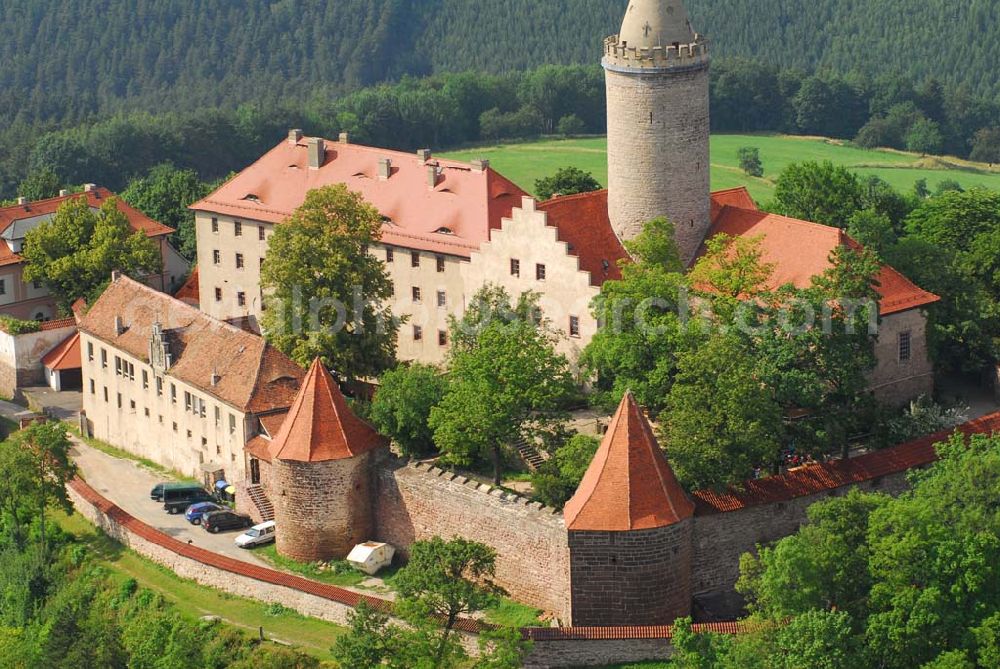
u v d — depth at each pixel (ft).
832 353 502.79
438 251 643.04
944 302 588.09
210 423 575.79
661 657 447.42
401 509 510.99
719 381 480.64
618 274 595.06
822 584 426.92
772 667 411.54
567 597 466.29
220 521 545.44
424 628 442.09
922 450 495.82
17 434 592.60
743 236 579.89
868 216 630.74
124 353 617.21
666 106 584.81
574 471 490.08
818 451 500.33
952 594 421.59
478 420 512.22
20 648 520.42
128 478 599.57
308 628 487.20
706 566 474.08
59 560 556.51
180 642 482.69
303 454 510.99
